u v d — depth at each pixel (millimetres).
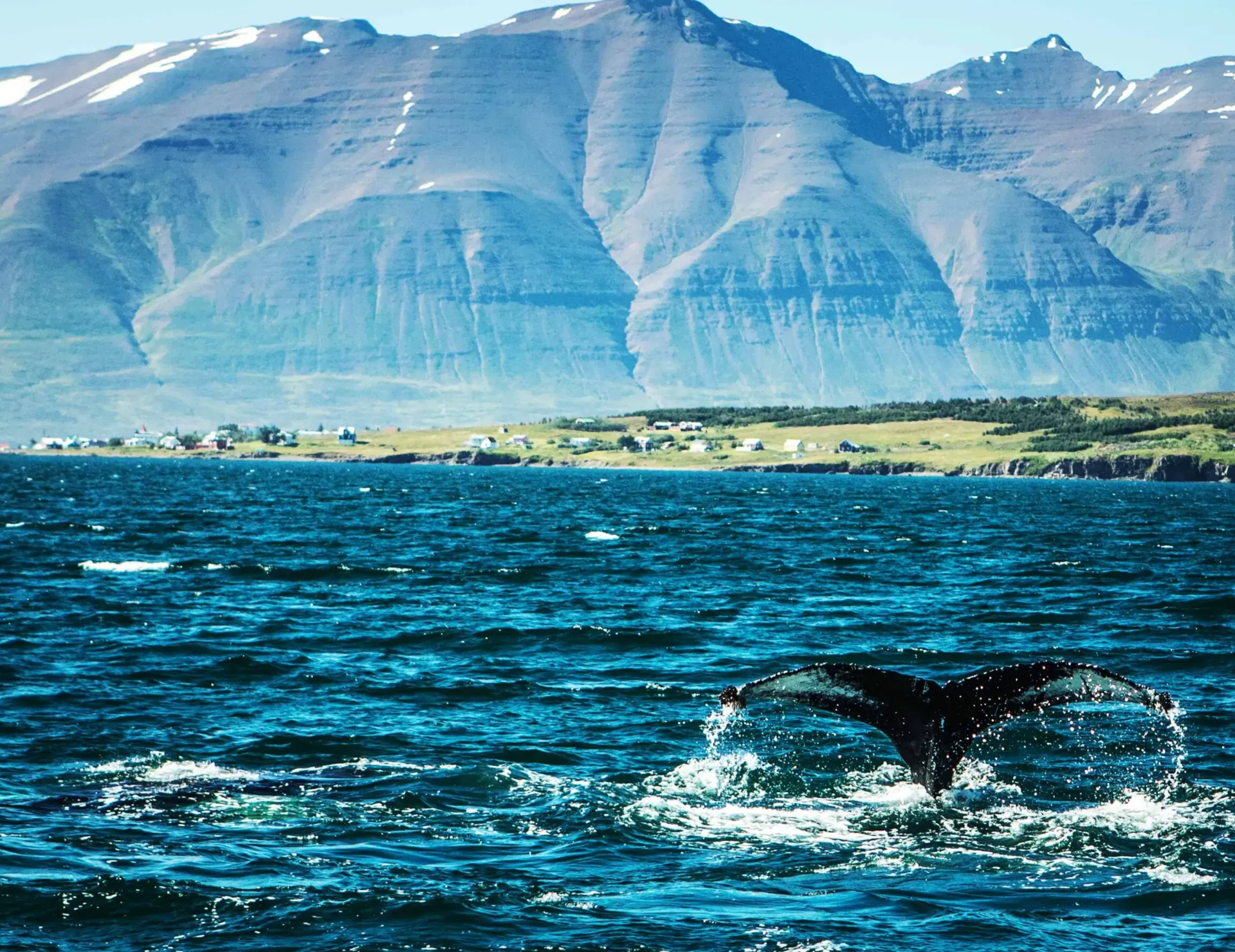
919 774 77625
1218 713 106250
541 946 58812
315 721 106500
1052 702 73250
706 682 125688
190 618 171125
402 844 73125
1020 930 60219
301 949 58594
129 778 86688
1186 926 60781
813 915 62156
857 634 159000
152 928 60844
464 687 121938
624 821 76812
